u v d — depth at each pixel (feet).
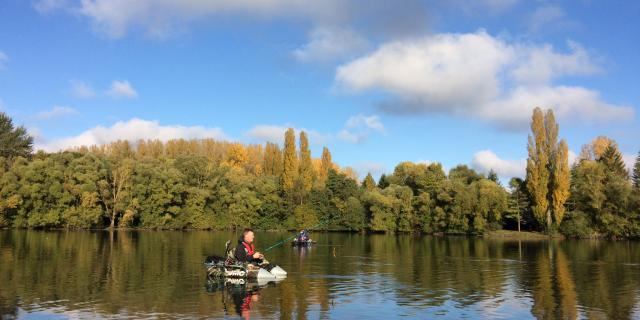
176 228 266.77
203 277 68.03
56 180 233.55
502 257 112.47
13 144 258.78
